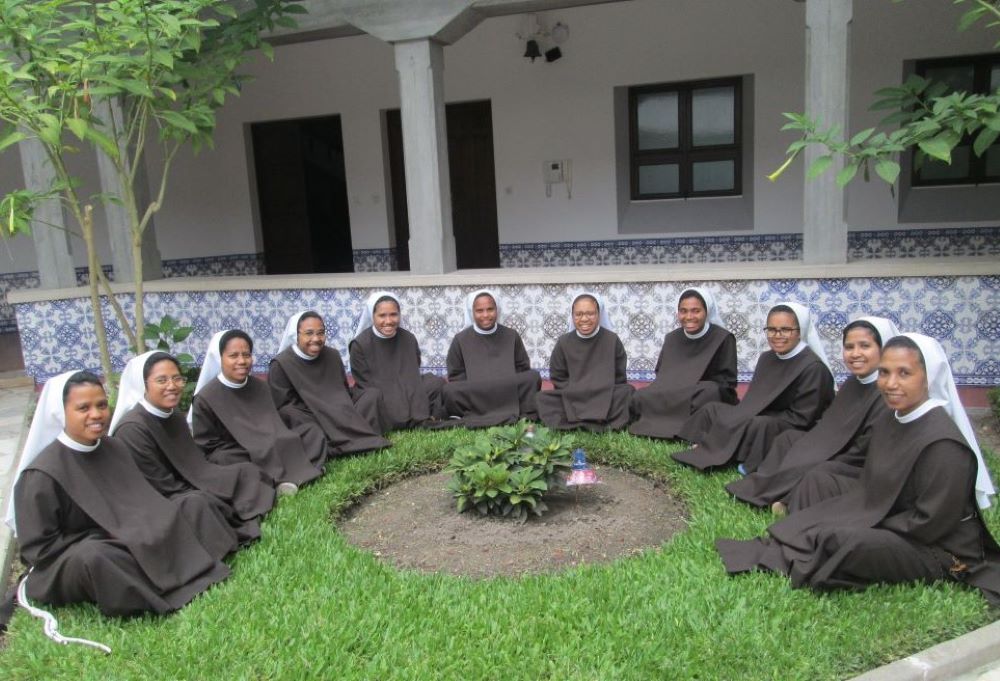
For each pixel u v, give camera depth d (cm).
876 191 676
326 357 457
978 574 266
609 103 726
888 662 233
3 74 378
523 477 348
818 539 269
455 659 239
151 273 648
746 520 326
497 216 788
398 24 548
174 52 441
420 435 463
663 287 541
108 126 587
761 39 672
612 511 363
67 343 632
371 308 493
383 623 260
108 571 265
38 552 274
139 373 332
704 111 719
